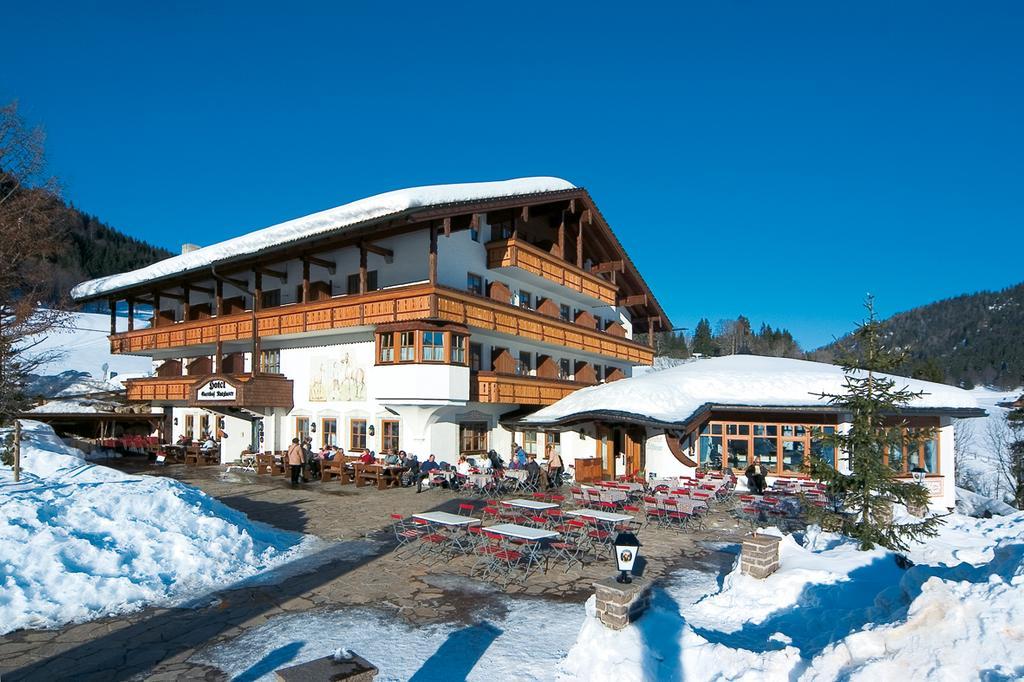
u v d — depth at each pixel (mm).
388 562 11406
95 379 39219
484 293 26453
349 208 23094
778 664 5859
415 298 21422
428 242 23719
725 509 18062
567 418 23672
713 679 6074
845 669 5465
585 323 34188
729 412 23672
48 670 6973
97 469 16969
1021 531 14406
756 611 8383
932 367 44281
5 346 25766
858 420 12078
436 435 23000
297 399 26859
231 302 31594
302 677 4691
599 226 32469
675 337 114375
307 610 8914
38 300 29547
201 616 8617
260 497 18938
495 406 26391
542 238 31500
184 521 11656
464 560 11586
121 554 9953
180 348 33844
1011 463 43500
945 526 15547
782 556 9922
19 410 22203
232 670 7000
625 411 22469
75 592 8781
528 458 26828
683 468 22094
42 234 29969
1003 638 5004
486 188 24641
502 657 7344
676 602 9453
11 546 9305
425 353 21406
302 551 12125
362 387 24359
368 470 21156
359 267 25391
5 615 8078
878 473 11648
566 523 12438
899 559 9586
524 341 27969
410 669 7012
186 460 28516
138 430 36031
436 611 8914
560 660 7219
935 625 5441
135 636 7910
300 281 27906
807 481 20500
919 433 11906
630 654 6555
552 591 9859
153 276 32344
